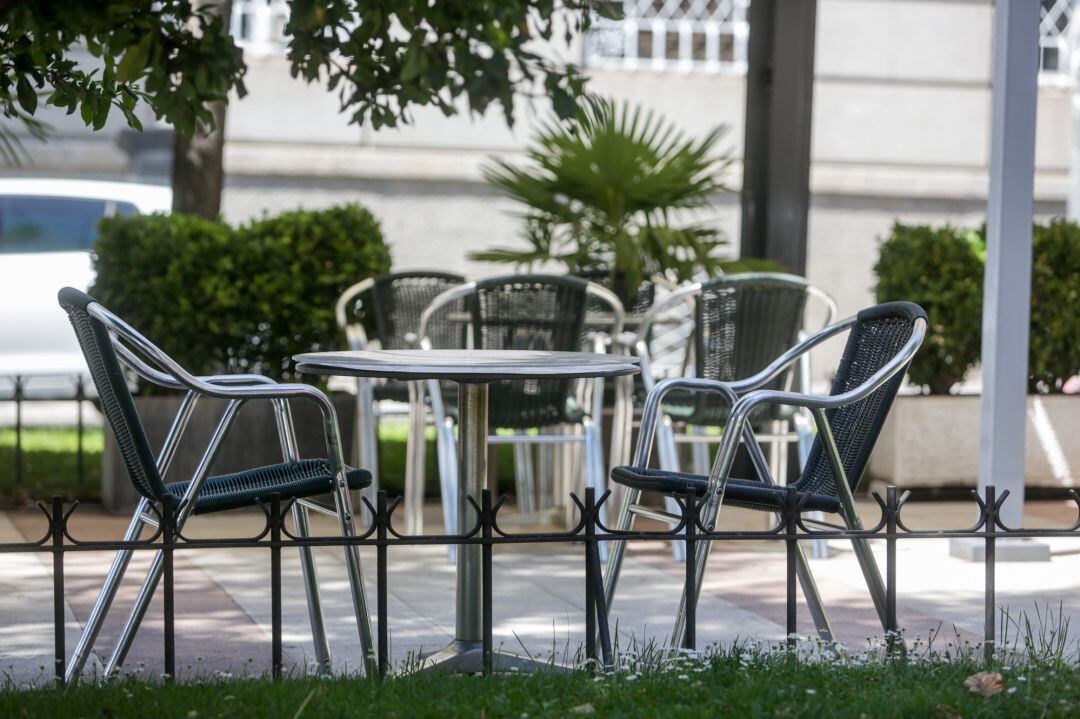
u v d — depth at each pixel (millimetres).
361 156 19656
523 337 8688
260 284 10219
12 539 9008
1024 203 8328
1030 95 8320
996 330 8352
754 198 11461
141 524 5473
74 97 5398
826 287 20297
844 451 5840
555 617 6965
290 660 6020
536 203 10570
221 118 12094
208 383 5375
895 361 5473
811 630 6699
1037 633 6617
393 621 6859
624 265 10445
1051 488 11352
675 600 7410
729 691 4809
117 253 10109
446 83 4512
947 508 10742
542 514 9586
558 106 4484
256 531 9375
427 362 5500
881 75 20328
